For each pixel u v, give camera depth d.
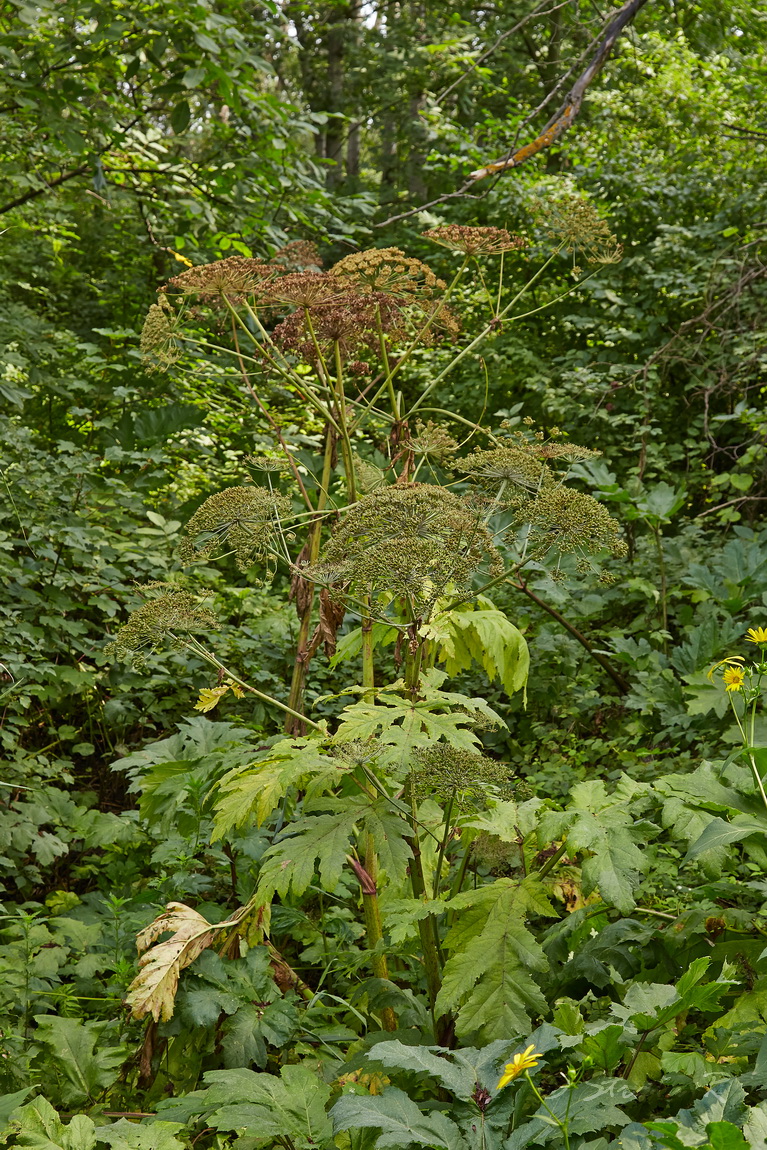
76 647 4.82
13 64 5.62
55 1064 2.55
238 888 3.24
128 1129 2.02
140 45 6.00
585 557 2.54
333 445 3.36
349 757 2.29
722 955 2.45
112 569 5.13
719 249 8.62
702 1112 1.58
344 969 3.01
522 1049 2.05
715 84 9.84
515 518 2.46
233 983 2.52
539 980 2.53
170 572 5.43
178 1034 2.52
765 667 2.63
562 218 3.59
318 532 3.25
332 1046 2.67
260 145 6.81
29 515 5.04
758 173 8.86
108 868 3.93
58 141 6.14
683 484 5.80
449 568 2.35
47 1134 1.98
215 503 2.61
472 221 10.05
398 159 15.41
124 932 3.39
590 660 5.50
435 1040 2.40
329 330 3.17
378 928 2.74
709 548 6.11
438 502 2.41
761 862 2.36
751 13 7.72
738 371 7.22
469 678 5.41
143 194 7.43
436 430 3.26
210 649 4.99
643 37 10.12
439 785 2.32
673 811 2.39
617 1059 1.90
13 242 9.28
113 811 4.78
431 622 2.70
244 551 2.63
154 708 5.00
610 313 8.69
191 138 7.99
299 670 3.25
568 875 2.69
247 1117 1.98
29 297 10.05
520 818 2.62
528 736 5.18
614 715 5.32
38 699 5.04
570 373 8.03
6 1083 2.48
